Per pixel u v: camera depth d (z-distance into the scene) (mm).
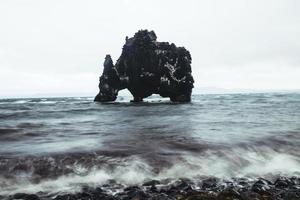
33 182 10719
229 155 14188
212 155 14039
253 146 15875
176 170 12195
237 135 19062
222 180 11477
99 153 13586
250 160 13867
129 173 11719
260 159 14094
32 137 18625
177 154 13875
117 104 64625
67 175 11359
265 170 12852
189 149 14852
